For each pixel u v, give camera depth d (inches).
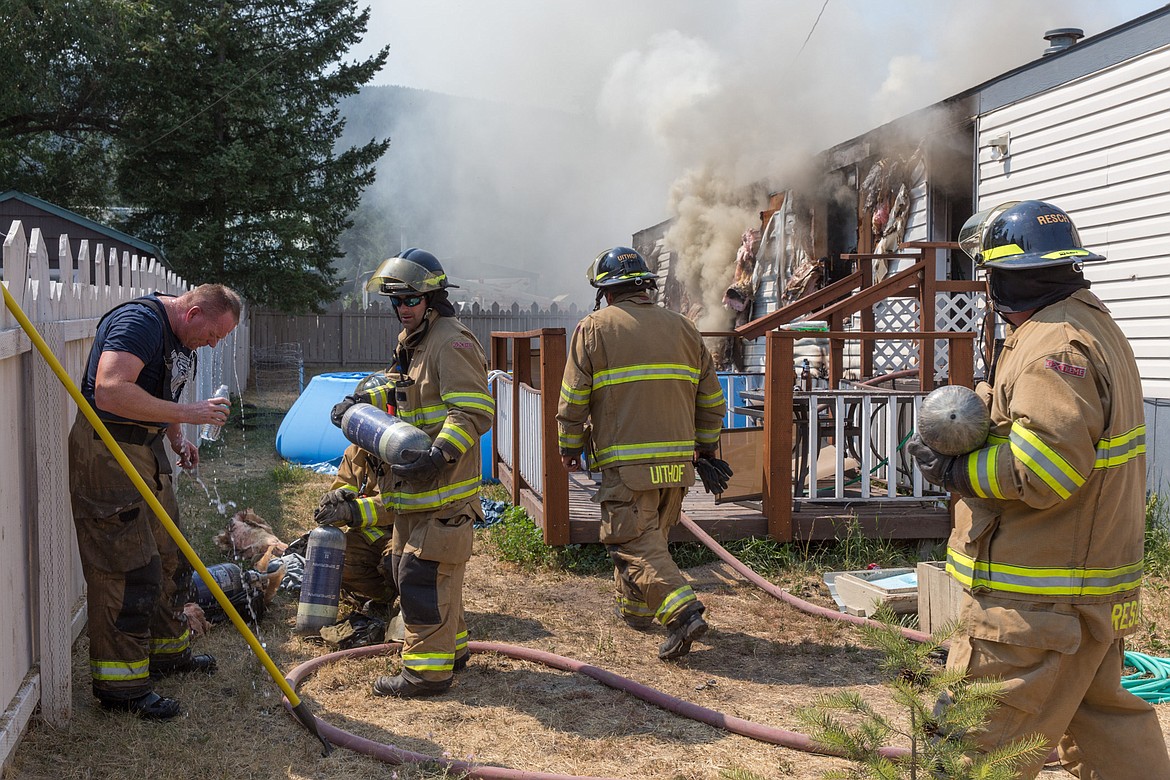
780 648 189.2
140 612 144.0
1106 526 94.6
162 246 868.6
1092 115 307.9
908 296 347.3
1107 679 99.9
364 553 199.8
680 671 177.2
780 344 245.8
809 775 133.0
